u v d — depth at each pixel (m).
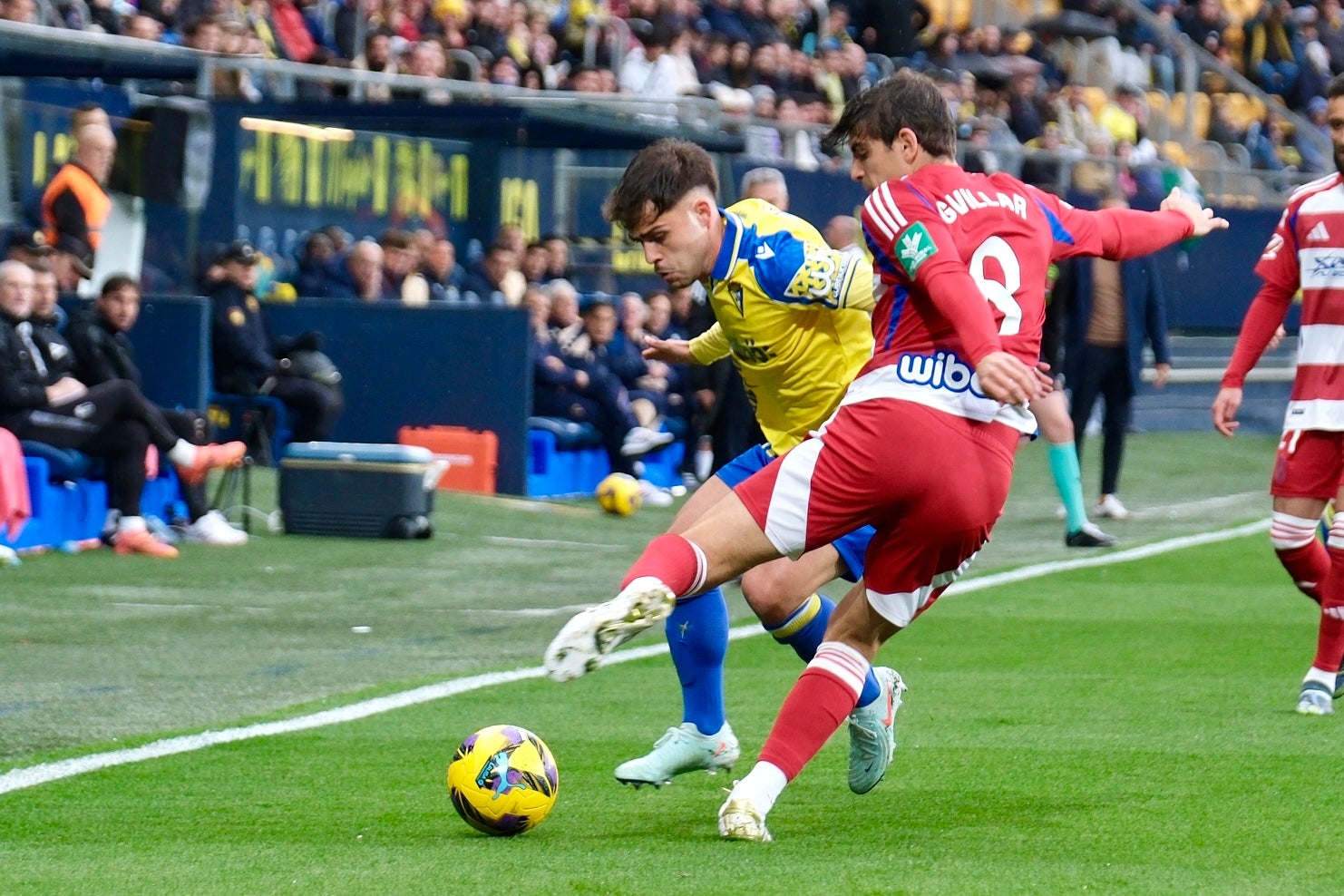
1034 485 45.56
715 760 14.06
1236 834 12.46
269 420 37.72
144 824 12.80
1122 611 25.48
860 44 71.81
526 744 12.52
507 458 40.06
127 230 37.84
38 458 28.86
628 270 49.75
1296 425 18.89
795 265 13.45
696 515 14.44
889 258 11.98
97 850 11.95
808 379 14.04
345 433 40.66
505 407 40.09
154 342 34.47
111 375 30.25
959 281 11.38
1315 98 87.62
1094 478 47.38
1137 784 14.36
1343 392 18.61
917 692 19.08
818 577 14.18
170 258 40.81
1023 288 12.15
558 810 13.52
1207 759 15.37
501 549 32.25
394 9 49.84
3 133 35.56
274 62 41.66
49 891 10.74
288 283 42.59
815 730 12.41
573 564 30.53
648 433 41.69
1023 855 11.77
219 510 33.34
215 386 37.47
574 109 42.41
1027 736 16.50
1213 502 43.09
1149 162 63.84
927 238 11.55
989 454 11.99
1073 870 11.30
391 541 32.69
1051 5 80.00
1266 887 10.84
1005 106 68.69
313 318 40.72
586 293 49.66
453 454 40.09
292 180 43.03
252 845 12.09
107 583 26.39
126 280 30.48
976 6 79.25
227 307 37.19
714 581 11.95
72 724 16.92
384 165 45.78
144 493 31.77
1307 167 82.12
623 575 29.33
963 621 24.47
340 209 44.62
